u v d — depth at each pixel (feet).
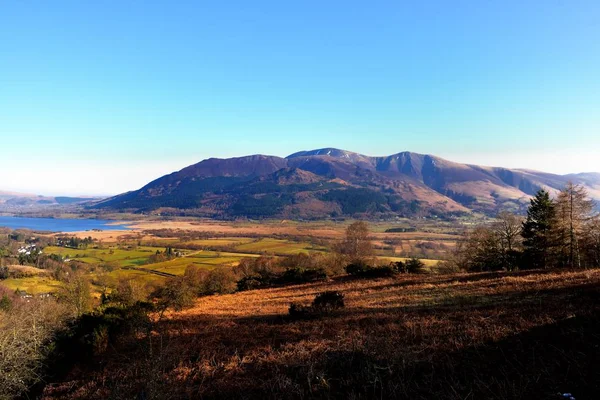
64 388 30.45
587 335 24.71
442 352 25.88
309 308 50.11
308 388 22.72
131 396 23.50
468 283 66.44
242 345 35.65
